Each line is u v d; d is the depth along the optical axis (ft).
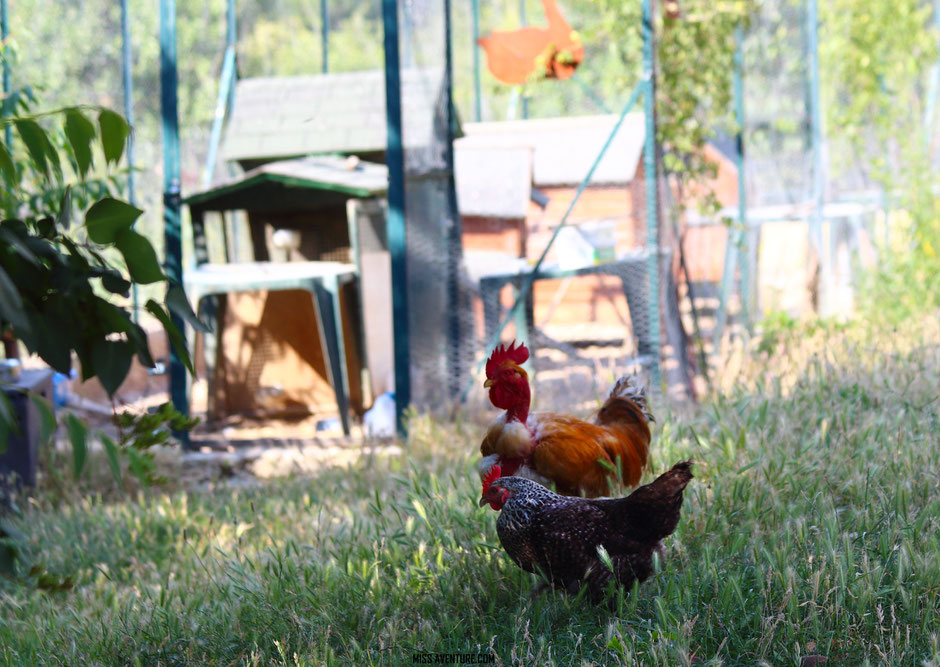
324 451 25.41
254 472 24.58
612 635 10.88
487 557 13.89
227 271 28.43
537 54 29.76
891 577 12.11
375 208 29.40
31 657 12.51
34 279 8.41
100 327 8.76
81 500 20.68
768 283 38.93
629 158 29.76
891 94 42.96
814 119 37.45
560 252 26.25
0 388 7.71
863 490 14.76
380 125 33.12
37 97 24.72
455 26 49.26
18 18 30.04
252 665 11.64
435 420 25.62
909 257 39.11
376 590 13.07
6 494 20.48
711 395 22.63
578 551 11.67
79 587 16.11
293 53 70.64
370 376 30.01
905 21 42.80
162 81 26.13
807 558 12.43
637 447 16.10
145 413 12.42
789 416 19.36
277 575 13.96
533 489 12.05
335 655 12.07
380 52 75.56
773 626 10.69
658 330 25.82
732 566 12.98
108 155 8.44
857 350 26.08
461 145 30.12
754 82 38.50
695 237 35.78
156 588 15.43
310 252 31.83
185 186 39.96
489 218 28.94
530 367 26.55
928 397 20.51
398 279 25.57
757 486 15.26
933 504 13.71
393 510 17.42
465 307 26.48
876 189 43.98
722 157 37.24
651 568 11.93
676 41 27.81
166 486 22.22
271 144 33.47
